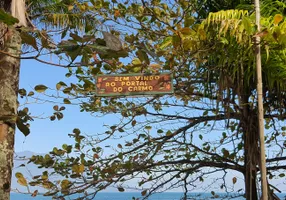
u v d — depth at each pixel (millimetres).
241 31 3820
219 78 4355
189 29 3674
